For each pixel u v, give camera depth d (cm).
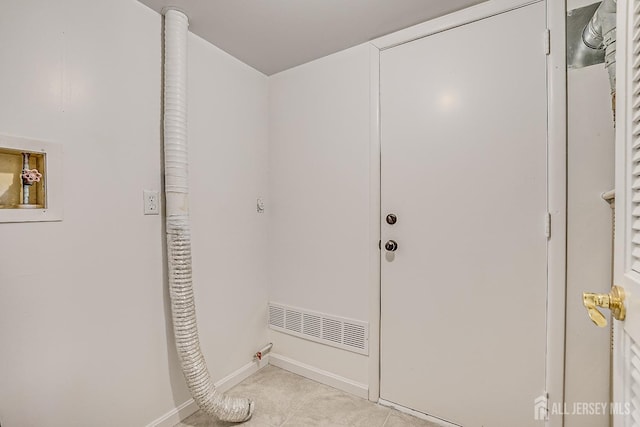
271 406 165
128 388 133
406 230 161
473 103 143
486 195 141
